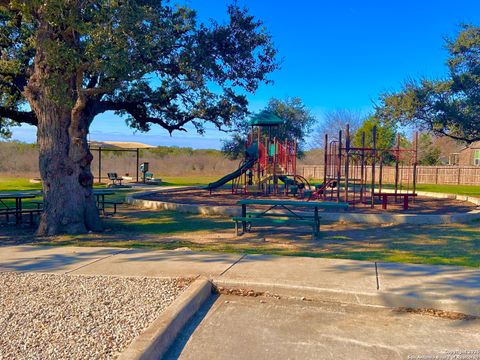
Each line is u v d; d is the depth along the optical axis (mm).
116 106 12836
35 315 4438
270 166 21547
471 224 11531
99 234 10000
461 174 33906
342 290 5172
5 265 6562
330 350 3900
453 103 18641
